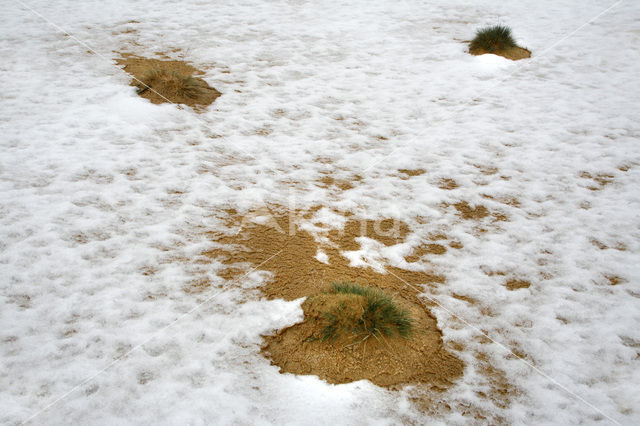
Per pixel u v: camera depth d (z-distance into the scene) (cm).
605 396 282
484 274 386
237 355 296
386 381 284
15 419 246
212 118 616
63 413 251
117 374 277
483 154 567
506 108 673
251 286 357
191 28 913
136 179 477
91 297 333
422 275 383
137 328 311
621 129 612
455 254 410
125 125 570
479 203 481
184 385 273
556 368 302
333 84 738
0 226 389
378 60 828
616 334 328
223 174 504
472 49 859
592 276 383
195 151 540
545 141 590
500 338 324
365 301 311
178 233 409
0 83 633
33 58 720
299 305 340
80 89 639
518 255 407
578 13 1062
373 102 691
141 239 396
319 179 514
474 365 302
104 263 366
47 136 530
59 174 468
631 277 382
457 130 620
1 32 805
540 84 741
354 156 562
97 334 304
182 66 745
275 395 271
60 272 352
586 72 777
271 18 1006
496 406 274
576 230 438
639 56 829
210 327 317
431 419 263
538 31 955
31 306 320
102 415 252
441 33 952
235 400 265
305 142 584
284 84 727
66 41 795
